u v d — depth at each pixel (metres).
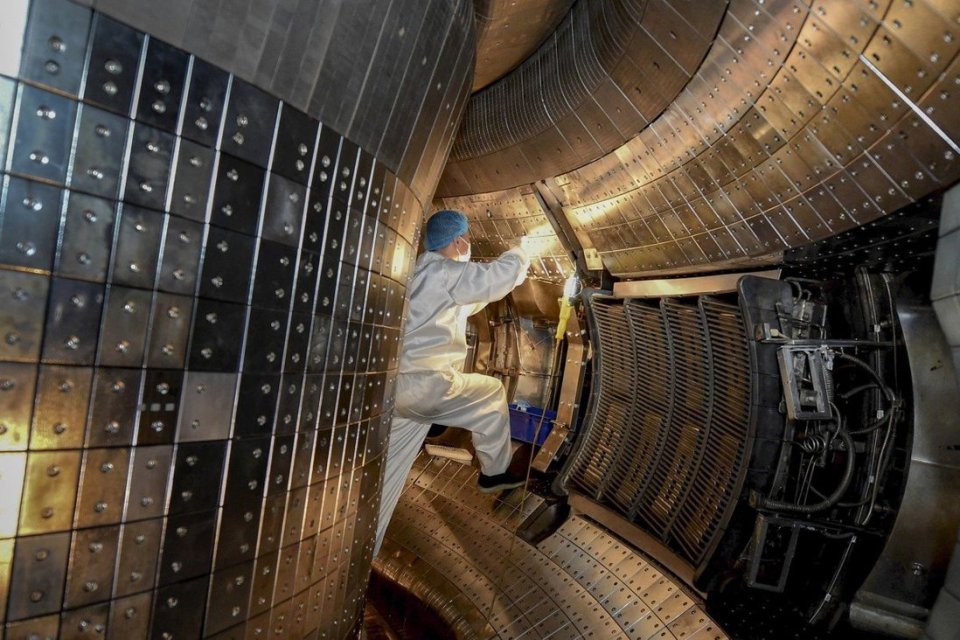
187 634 1.73
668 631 3.66
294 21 1.71
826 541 3.21
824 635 3.07
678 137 3.51
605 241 4.79
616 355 5.11
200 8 1.49
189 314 1.61
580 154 4.26
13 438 1.30
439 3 2.34
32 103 1.27
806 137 2.77
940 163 2.26
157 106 1.47
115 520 1.51
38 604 1.38
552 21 3.89
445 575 5.32
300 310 1.99
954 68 2.01
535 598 4.59
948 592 1.81
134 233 1.47
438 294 3.46
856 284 3.13
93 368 1.42
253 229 1.76
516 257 3.53
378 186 2.44
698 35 2.90
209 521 1.74
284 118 1.81
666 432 4.38
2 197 1.25
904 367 2.95
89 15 1.32
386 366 2.83
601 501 4.85
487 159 5.01
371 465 2.80
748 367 3.44
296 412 2.04
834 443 3.10
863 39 2.24
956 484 2.70
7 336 1.28
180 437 1.63
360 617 3.19
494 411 4.15
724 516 3.38
